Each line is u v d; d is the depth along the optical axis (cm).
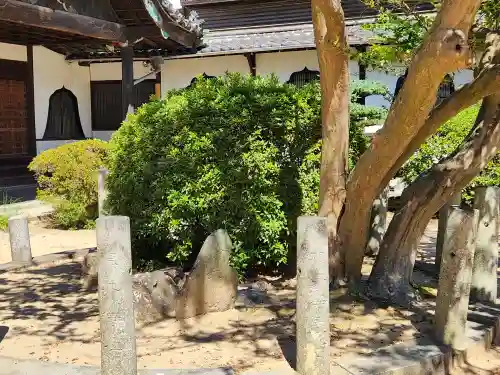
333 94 477
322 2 431
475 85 432
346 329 441
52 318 482
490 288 506
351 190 489
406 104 388
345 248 511
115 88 1631
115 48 1340
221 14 1600
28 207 1122
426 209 506
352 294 506
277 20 1556
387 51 564
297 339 356
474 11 330
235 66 1497
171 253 554
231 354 397
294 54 1428
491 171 879
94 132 1655
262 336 429
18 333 446
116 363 315
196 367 375
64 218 985
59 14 957
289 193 561
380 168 457
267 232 539
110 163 629
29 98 1435
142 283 466
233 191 541
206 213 542
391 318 464
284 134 562
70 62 1548
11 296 550
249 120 552
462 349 409
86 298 541
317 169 575
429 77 357
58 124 1543
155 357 393
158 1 1084
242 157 542
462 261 404
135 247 600
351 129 605
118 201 593
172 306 467
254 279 575
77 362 390
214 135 548
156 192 547
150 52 1356
